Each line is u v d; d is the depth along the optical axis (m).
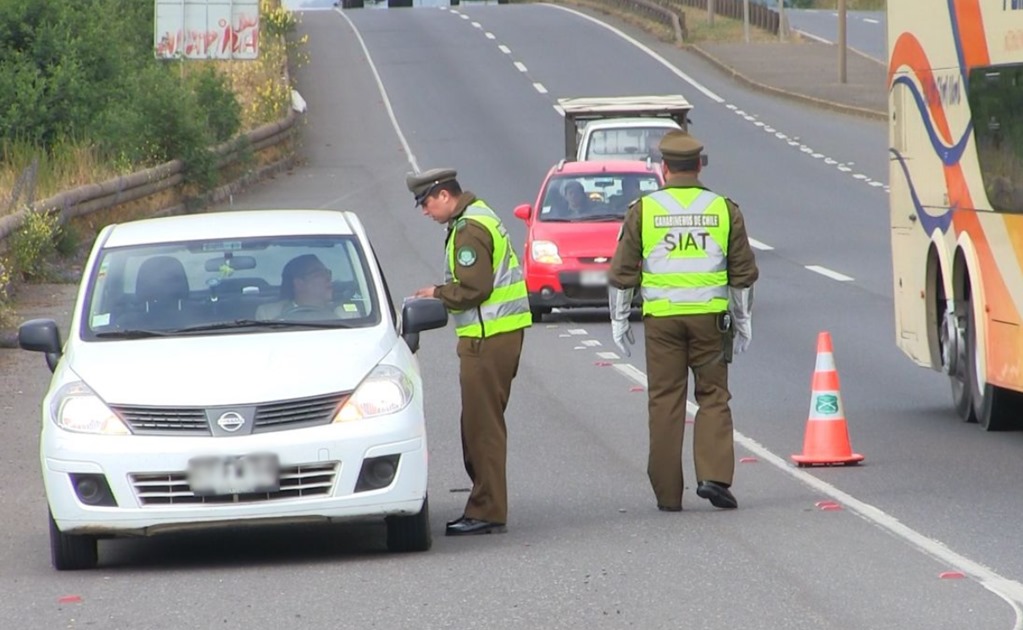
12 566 35.25
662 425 39.41
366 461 33.44
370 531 38.69
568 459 47.31
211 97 145.00
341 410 33.66
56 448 33.34
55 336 36.47
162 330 36.44
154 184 118.69
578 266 79.81
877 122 186.25
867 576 32.00
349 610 30.05
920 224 57.69
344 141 178.50
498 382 37.38
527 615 29.36
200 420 33.22
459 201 37.56
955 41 53.50
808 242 111.69
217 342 35.56
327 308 37.03
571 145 117.69
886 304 84.00
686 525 37.66
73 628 29.23
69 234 95.38
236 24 157.38
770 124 185.38
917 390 60.56
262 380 33.69
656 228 39.38
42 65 127.94
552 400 58.44
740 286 39.47
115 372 34.19
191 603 31.02
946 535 35.91
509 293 37.44
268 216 40.50
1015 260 48.22
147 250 38.59
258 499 33.06
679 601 30.17
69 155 112.00
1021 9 47.44
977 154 51.47
